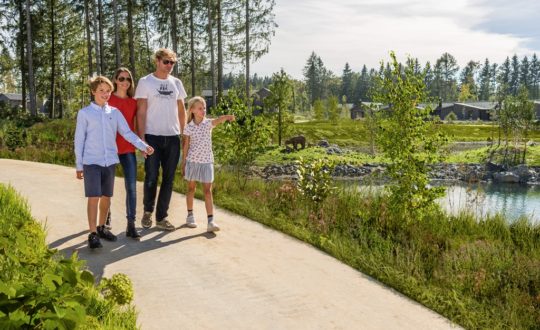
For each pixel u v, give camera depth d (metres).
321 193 8.64
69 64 53.09
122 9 41.34
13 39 43.34
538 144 46.28
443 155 8.57
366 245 6.37
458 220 8.49
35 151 15.16
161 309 4.10
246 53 37.47
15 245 3.73
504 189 25.22
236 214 7.61
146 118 6.09
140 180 10.46
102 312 3.63
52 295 2.66
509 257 6.42
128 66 44.28
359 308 4.42
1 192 6.84
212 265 5.19
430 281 5.38
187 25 41.41
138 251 5.48
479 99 181.12
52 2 47.41
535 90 181.38
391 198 8.36
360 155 34.81
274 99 33.97
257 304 4.33
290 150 33.88
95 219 5.43
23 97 47.47
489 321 4.40
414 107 8.43
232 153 10.79
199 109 6.28
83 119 5.29
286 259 5.59
